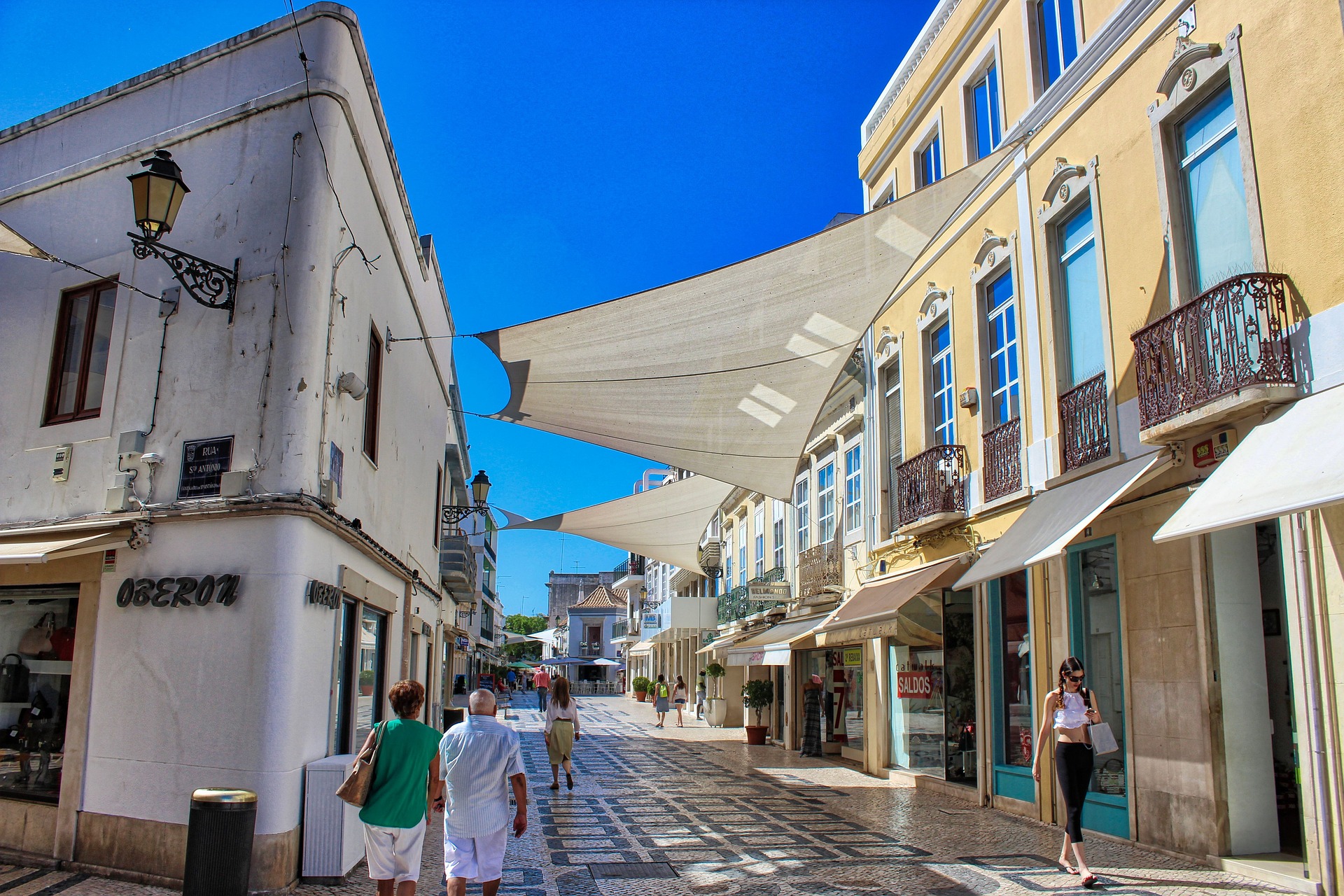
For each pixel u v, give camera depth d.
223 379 7.16
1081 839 6.51
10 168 9.17
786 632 17.30
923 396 12.89
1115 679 8.41
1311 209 6.26
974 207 11.48
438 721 16.67
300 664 6.54
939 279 12.52
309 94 7.40
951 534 11.78
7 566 7.29
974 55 11.90
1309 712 5.93
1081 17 9.41
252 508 6.54
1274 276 6.44
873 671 14.52
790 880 6.66
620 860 7.43
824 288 8.92
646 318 9.09
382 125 9.22
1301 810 6.17
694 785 12.53
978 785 10.73
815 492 18.61
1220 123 7.34
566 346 9.52
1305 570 6.01
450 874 5.02
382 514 9.81
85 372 8.19
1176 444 7.27
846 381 16.06
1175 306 7.57
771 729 21.36
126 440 7.29
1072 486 8.82
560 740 11.74
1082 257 9.27
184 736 6.48
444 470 18.36
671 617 28.88
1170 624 7.39
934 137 13.38
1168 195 7.75
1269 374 6.29
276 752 6.25
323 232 7.21
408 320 11.70
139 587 6.90
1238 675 6.96
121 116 8.55
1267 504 5.22
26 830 7.05
